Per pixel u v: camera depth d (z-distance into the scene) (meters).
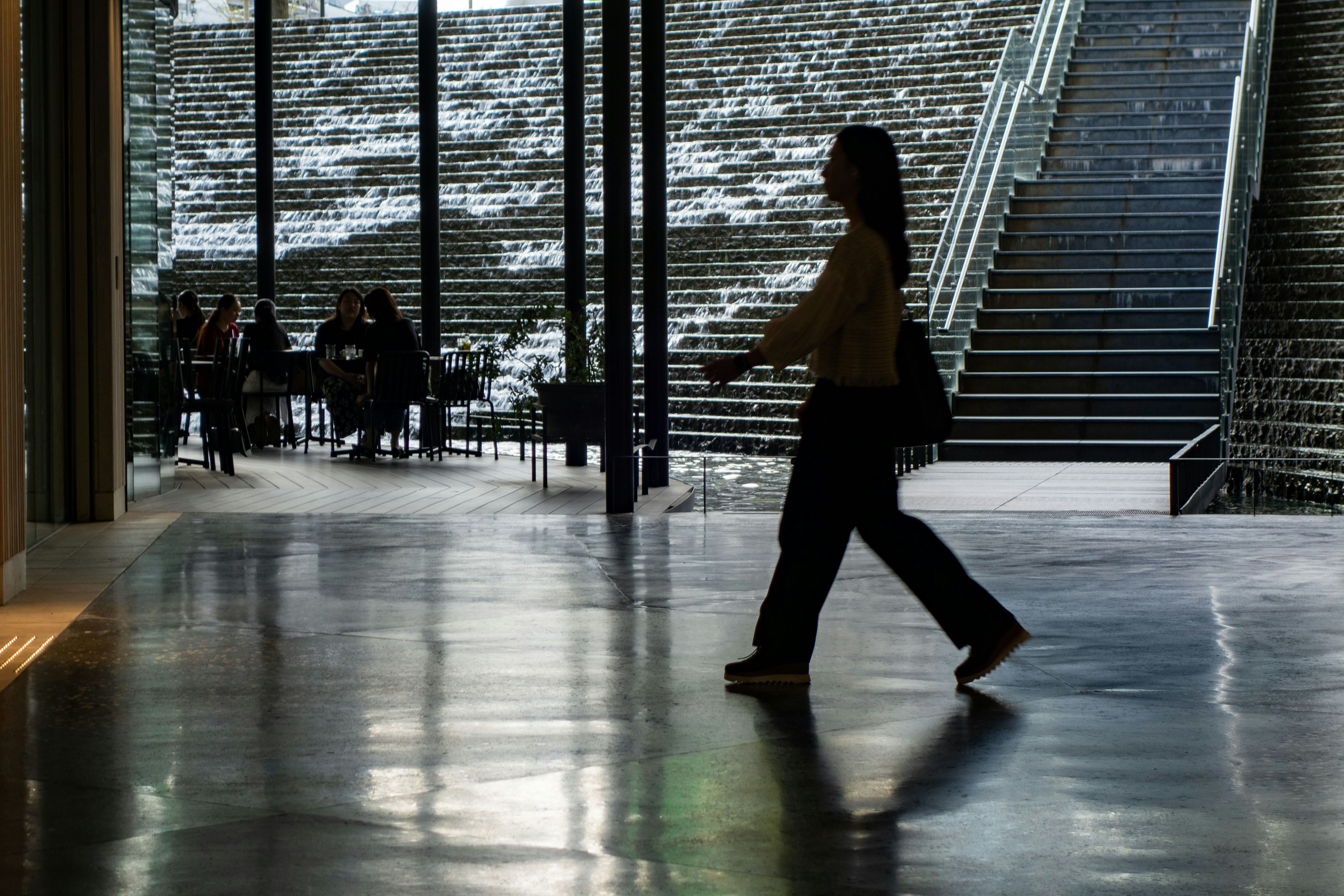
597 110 25.84
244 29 30.19
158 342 11.56
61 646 5.55
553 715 4.48
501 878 3.06
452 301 22.53
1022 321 17.55
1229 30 22.94
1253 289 16.84
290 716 4.46
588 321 13.88
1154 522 9.65
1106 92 22.08
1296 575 7.33
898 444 4.77
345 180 25.77
